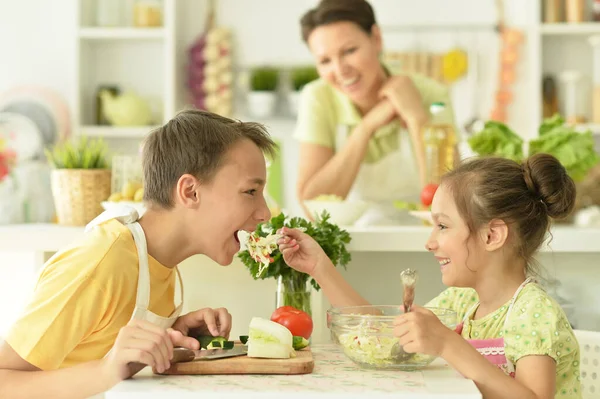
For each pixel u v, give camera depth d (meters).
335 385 1.03
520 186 1.37
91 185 1.92
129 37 3.90
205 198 1.27
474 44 4.09
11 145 3.71
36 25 4.11
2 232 1.77
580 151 2.00
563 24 3.84
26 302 1.23
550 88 3.89
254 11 4.15
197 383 1.04
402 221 2.21
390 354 1.15
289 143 4.10
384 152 2.69
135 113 3.88
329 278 1.50
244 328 1.76
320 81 2.80
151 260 1.31
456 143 2.15
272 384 1.04
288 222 1.60
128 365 1.08
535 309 1.29
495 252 1.37
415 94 2.62
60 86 4.12
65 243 1.77
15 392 1.13
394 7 4.09
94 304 1.22
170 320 1.36
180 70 4.13
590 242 1.78
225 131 1.28
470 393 0.98
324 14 2.55
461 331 1.44
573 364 1.31
